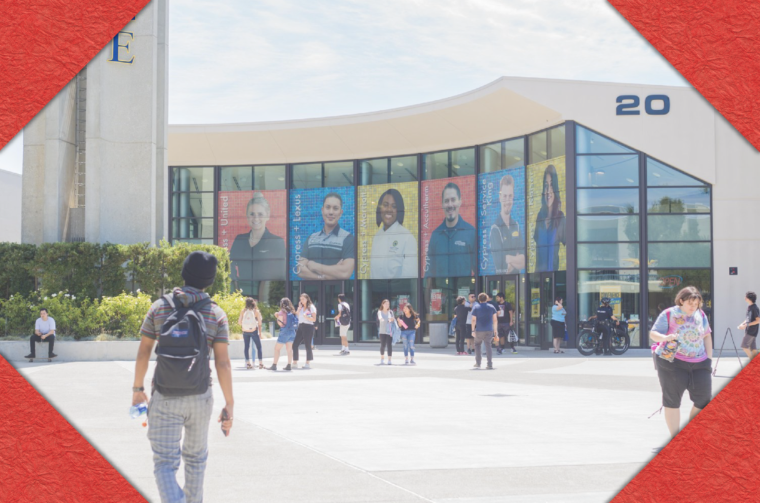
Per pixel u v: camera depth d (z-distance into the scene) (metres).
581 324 28.20
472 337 27.77
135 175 27.83
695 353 8.46
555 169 29.84
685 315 8.51
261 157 39.53
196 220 40.25
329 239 38.53
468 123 33.59
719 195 29.02
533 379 17.14
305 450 8.55
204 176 40.34
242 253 39.75
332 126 37.12
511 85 29.75
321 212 38.75
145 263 25.86
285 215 39.34
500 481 7.04
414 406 12.36
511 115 31.34
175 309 5.27
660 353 8.55
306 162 39.22
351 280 38.00
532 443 8.95
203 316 5.31
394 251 37.00
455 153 35.38
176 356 5.09
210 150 39.53
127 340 23.80
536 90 29.45
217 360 5.37
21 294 25.03
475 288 34.16
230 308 26.03
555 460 7.97
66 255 25.16
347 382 16.56
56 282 24.94
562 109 29.19
